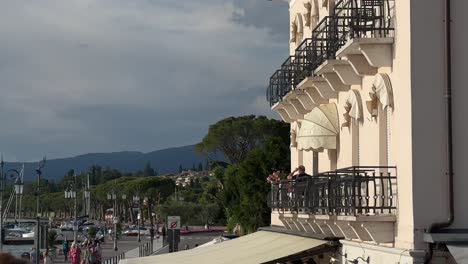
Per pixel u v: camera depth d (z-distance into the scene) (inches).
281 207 1162.6
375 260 816.9
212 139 4677.7
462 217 709.3
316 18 1256.8
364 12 802.8
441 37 723.4
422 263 700.7
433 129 714.8
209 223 5900.6
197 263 1103.0
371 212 820.6
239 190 2888.8
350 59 829.8
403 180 733.9
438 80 719.7
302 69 1144.8
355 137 973.8
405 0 735.1
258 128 4603.8
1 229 3011.8
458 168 714.2
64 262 3265.3
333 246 964.6
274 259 975.0
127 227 7185.0
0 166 3506.4
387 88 777.6
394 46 768.3
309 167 1282.0
